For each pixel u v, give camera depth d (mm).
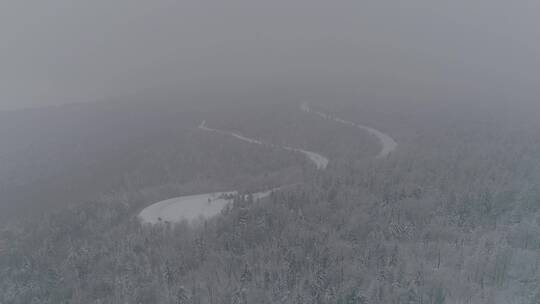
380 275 57250
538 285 53812
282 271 59594
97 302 58031
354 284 56000
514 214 70500
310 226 70438
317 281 56406
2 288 66125
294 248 63938
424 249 63125
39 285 65312
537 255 59812
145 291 58156
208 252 65938
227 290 56531
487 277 56594
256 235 68938
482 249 60406
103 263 66562
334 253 62656
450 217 70062
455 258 60000
